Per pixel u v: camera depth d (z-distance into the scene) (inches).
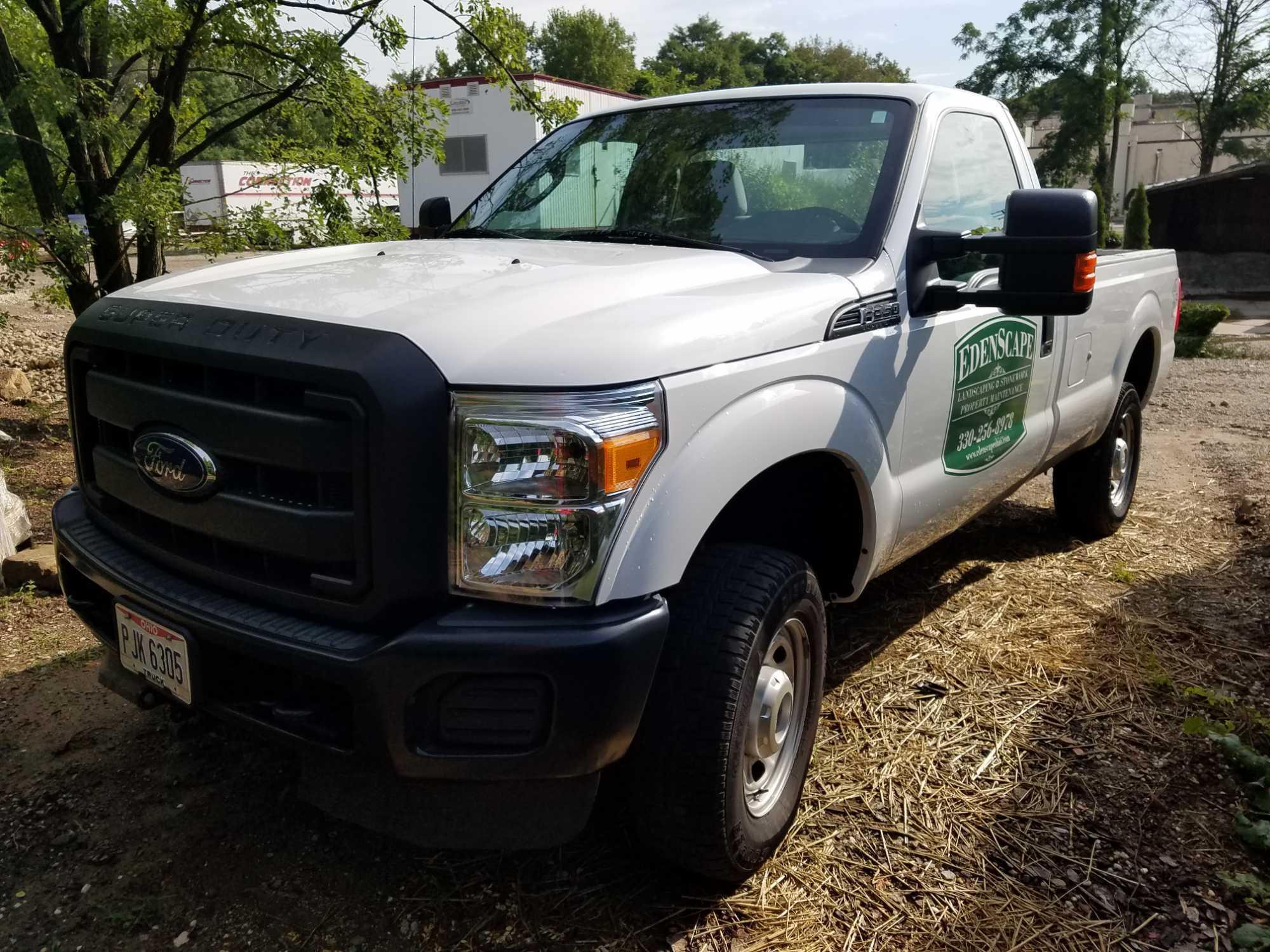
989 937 91.1
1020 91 1473.9
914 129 123.0
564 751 76.1
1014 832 105.7
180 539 90.9
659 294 92.2
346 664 75.3
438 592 77.1
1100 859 101.8
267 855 100.7
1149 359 199.5
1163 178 1804.9
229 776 114.1
